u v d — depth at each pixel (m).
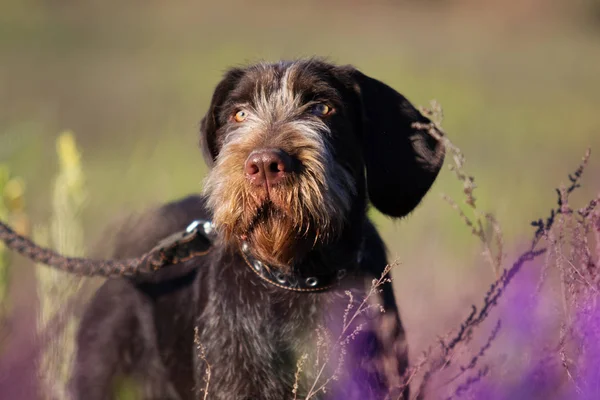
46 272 9.75
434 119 7.92
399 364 7.88
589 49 53.06
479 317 7.50
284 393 7.83
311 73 8.37
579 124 30.17
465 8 69.25
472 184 7.62
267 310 7.99
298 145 7.58
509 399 7.15
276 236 7.57
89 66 43.06
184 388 8.99
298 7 71.62
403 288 11.34
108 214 15.10
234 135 8.15
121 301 9.95
